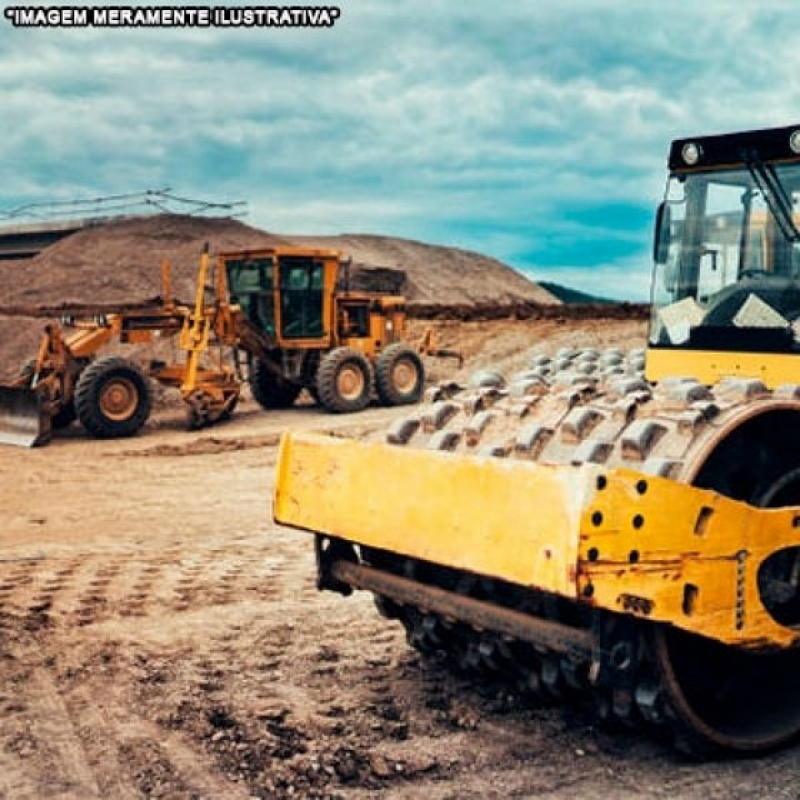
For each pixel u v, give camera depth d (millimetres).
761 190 5297
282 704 5070
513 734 4672
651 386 5176
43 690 5355
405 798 4109
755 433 4449
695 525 3977
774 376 5191
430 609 4633
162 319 16625
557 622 4227
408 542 4324
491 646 4617
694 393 4301
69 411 16391
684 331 5559
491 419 4645
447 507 4164
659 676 4098
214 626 6371
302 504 4852
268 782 4262
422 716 4891
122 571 7820
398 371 18984
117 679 5492
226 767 4422
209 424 16812
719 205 5461
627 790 4137
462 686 5234
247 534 9227
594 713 4652
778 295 5215
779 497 4523
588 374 5820
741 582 4129
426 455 4277
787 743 4520
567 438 4340
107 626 6414
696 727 4223
